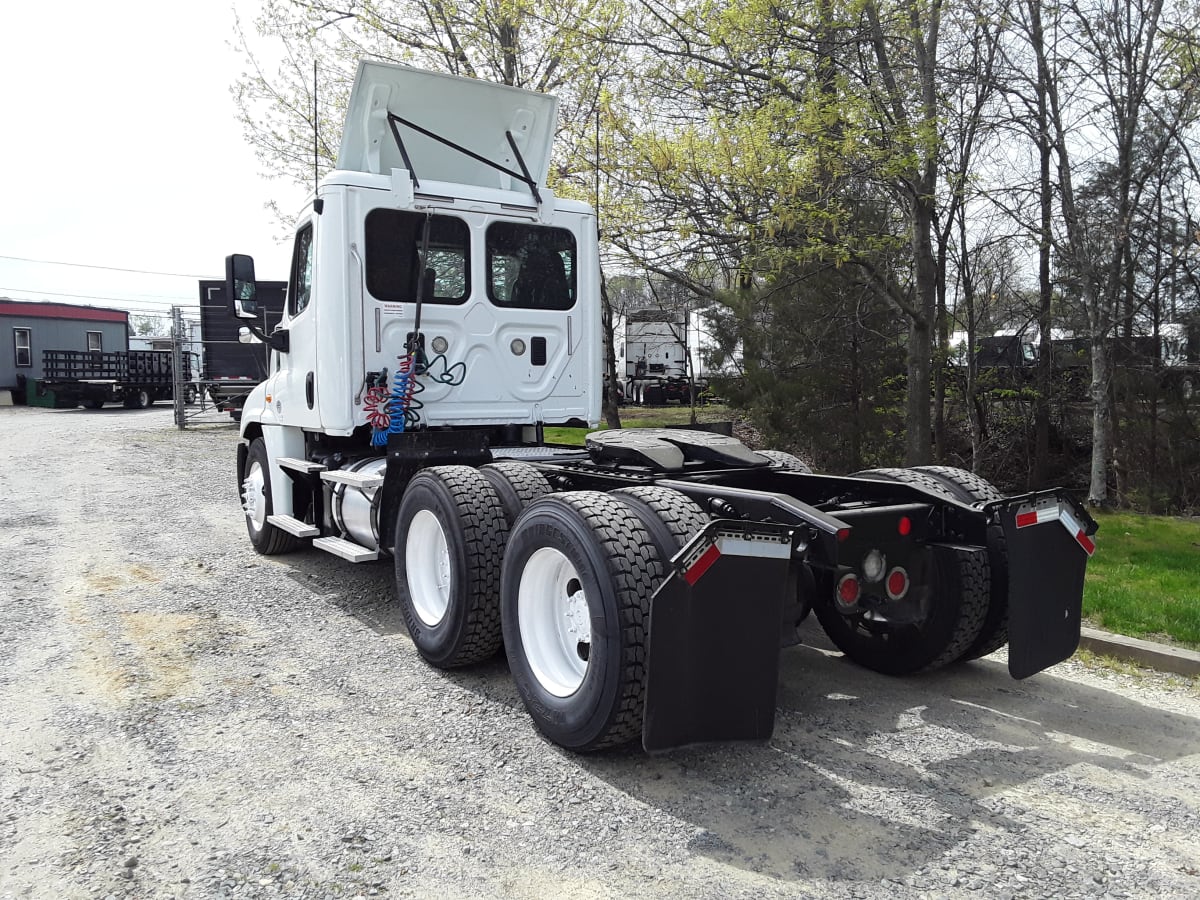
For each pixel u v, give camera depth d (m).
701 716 3.22
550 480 4.86
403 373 5.55
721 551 3.18
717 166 8.87
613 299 18.56
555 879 2.73
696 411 16.81
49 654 4.86
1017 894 2.66
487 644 4.48
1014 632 3.94
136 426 23.45
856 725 3.98
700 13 9.62
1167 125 10.53
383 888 2.67
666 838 2.98
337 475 5.72
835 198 9.62
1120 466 12.19
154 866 2.78
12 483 12.20
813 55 9.19
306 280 6.04
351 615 5.71
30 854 2.84
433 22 13.92
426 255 5.56
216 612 5.75
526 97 6.07
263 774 3.43
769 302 11.79
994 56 10.41
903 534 4.21
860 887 2.69
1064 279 11.93
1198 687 4.51
